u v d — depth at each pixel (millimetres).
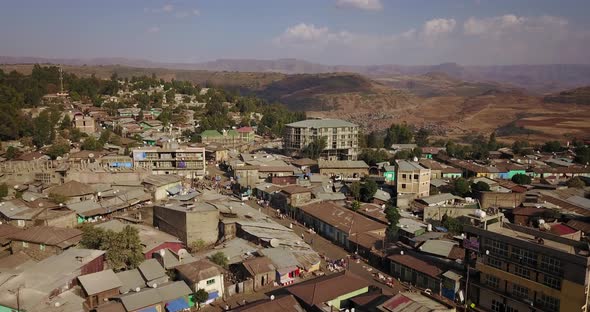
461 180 152375
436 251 91125
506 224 83000
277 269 86000
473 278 80625
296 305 68250
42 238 90188
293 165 198625
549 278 68938
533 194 140625
